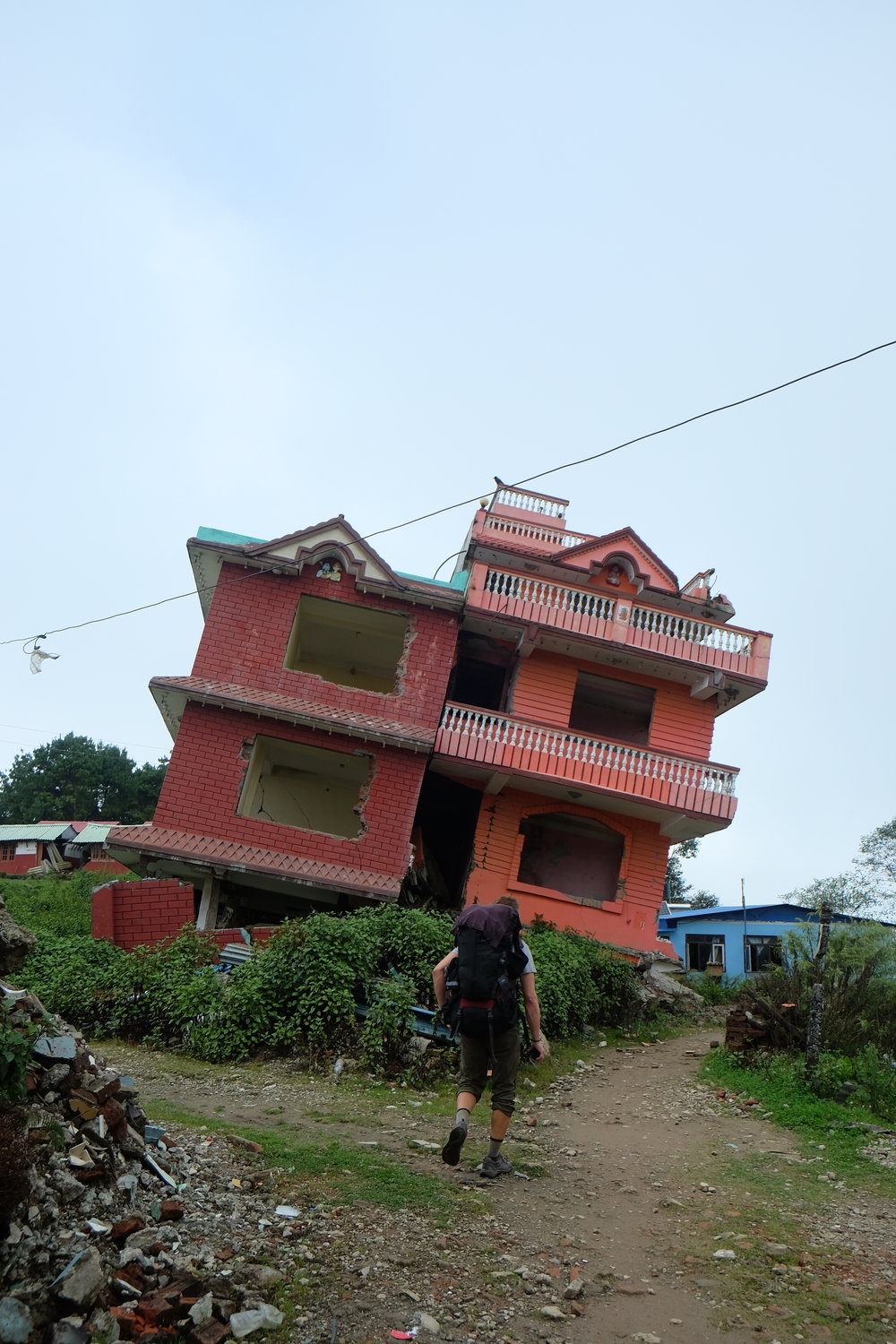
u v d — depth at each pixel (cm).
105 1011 1265
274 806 2323
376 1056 1134
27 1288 356
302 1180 580
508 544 2392
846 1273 536
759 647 2245
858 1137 912
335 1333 400
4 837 4709
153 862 1911
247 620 2078
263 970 1248
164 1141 561
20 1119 439
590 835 2375
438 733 2066
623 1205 641
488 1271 486
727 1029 1343
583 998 1658
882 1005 1334
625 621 2223
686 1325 454
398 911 1484
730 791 2128
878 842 3681
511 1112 655
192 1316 381
